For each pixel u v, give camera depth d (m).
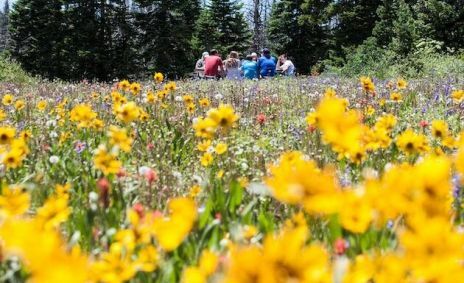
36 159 3.89
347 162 3.82
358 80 12.93
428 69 17.48
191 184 3.34
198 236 1.95
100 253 1.95
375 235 1.79
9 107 7.38
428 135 5.09
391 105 7.11
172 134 5.12
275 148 4.86
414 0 31.81
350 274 1.03
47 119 6.30
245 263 0.76
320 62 40.06
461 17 28.02
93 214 2.20
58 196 2.55
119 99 5.91
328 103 1.11
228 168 3.66
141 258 1.58
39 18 38.94
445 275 0.83
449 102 7.17
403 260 0.91
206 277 1.08
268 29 45.19
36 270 0.73
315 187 0.97
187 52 40.00
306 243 1.78
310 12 41.28
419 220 0.91
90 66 38.47
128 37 39.56
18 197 1.58
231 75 18.66
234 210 2.39
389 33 31.44
